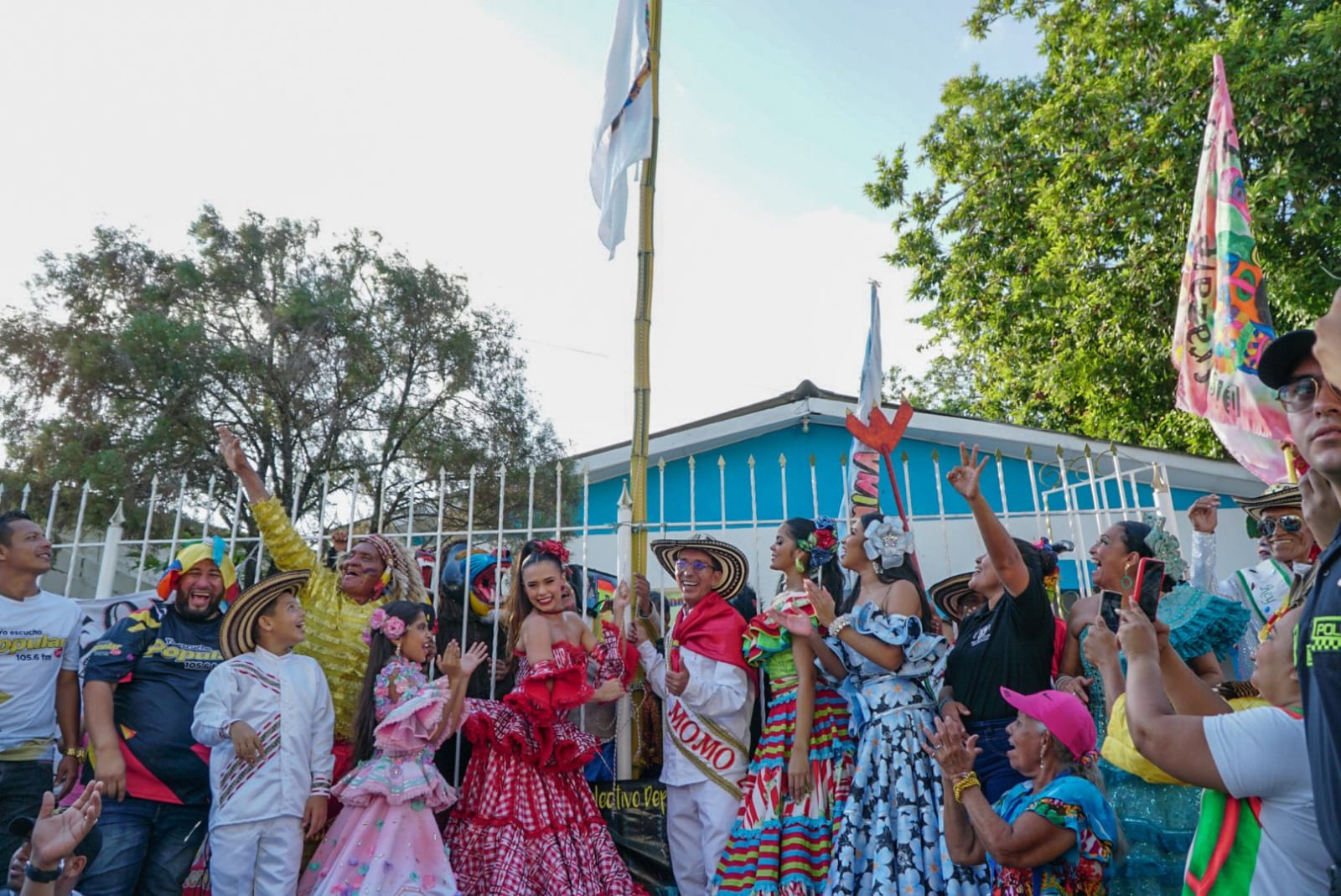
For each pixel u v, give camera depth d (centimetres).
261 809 446
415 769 464
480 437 1384
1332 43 1212
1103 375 1483
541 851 475
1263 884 248
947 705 440
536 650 502
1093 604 470
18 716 480
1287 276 1223
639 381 601
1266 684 275
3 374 1300
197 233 1386
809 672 484
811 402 1118
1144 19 1448
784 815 475
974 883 420
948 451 1106
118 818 462
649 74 629
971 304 1730
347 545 609
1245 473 1070
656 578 827
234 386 1341
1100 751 423
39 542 498
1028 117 1645
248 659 470
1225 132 663
